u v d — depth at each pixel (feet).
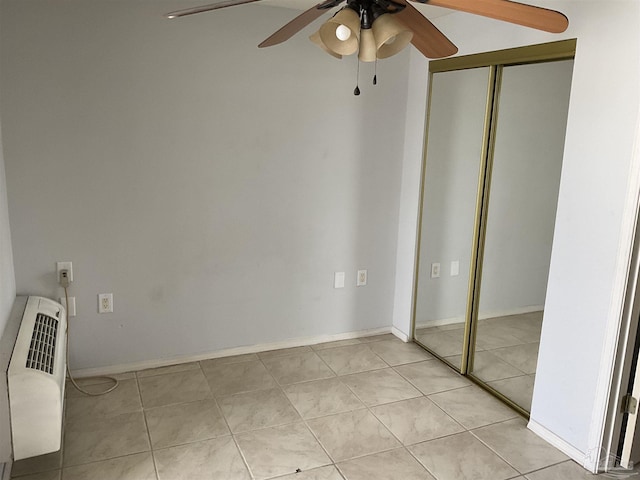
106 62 9.12
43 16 8.61
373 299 12.39
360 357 11.38
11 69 8.58
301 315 11.71
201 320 10.80
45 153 9.04
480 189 9.89
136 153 9.62
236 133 10.27
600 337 7.50
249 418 8.96
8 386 6.76
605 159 7.24
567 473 7.72
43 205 9.19
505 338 9.84
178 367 10.64
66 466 7.59
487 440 8.50
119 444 8.13
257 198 10.71
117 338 10.21
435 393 9.96
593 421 7.68
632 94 6.82
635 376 7.51
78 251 9.58
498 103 9.48
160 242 10.14
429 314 11.66
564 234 7.96
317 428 8.72
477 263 10.20
